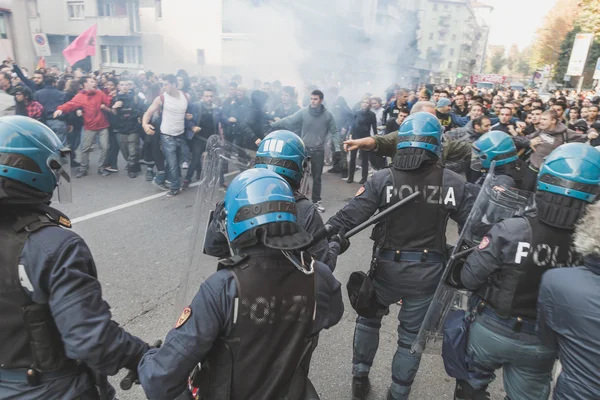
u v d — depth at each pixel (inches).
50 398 51.2
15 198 48.0
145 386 48.6
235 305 47.1
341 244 79.5
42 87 326.6
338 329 123.4
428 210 82.0
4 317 48.0
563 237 62.2
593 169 60.1
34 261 47.4
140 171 284.5
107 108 267.1
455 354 74.9
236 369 48.0
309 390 54.0
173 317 122.7
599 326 49.4
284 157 76.0
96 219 197.3
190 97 260.1
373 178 86.5
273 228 47.8
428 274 82.6
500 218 78.9
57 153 52.1
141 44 821.9
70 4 882.1
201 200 102.4
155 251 165.3
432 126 82.7
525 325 65.2
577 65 760.3
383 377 104.7
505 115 223.8
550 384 69.6
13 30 772.6
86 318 47.8
